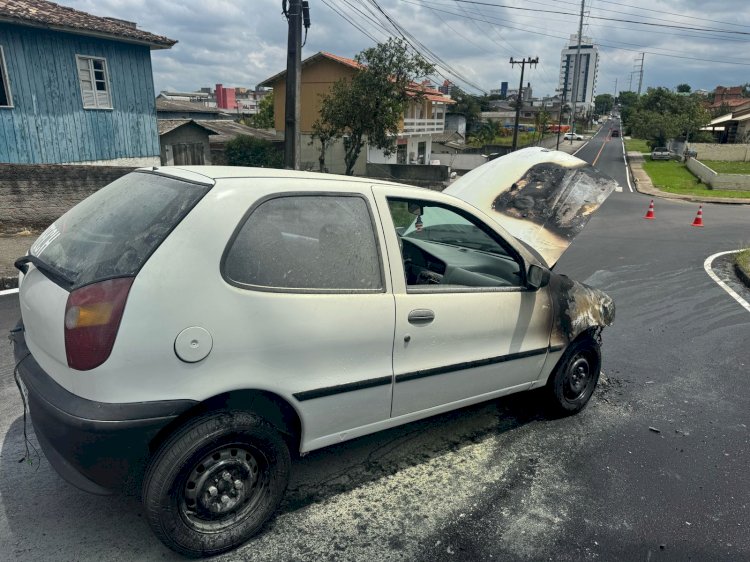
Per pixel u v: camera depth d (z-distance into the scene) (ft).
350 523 9.25
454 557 8.63
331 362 8.67
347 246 8.89
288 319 8.11
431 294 9.87
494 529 9.34
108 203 8.95
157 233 7.45
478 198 14.67
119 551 8.26
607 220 58.75
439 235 13.08
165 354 7.19
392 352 9.39
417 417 10.36
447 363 10.25
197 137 79.00
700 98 250.37
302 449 8.90
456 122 229.04
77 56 46.75
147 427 7.14
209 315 7.46
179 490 7.63
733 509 10.29
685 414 14.25
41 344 7.76
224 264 7.63
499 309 10.98
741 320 22.81
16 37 42.24
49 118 45.44
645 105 242.58
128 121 52.47
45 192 35.78
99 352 6.90
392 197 9.67
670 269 33.17
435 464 11.23
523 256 11.58
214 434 7.66
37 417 7.53
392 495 10.10
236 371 7.76
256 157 91.81
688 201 85.56
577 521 9.70
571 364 13.20
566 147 235.40
